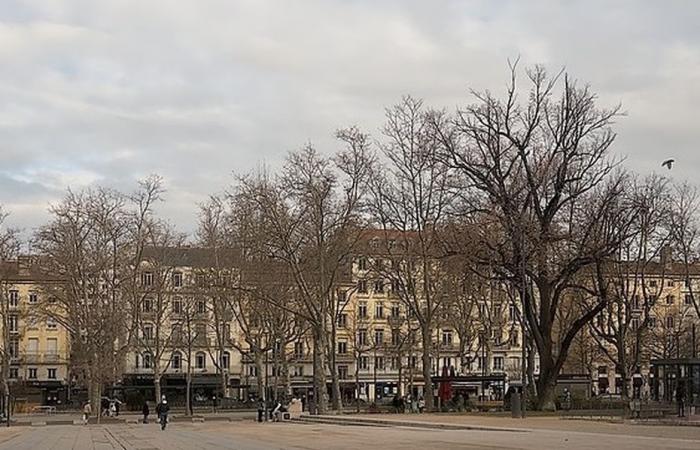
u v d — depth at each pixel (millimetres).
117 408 90750
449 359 115438
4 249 90250
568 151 59281
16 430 59844
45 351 114438
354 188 72812
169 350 106250
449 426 44531
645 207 61625
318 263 74312
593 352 90688
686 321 97562
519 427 41656
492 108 59719
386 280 85375
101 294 84312
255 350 90562
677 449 26656
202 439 41656
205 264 92812
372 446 32156
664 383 59719
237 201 80688
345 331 115500
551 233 58156
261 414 68562
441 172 69750
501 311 96938
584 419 48500
